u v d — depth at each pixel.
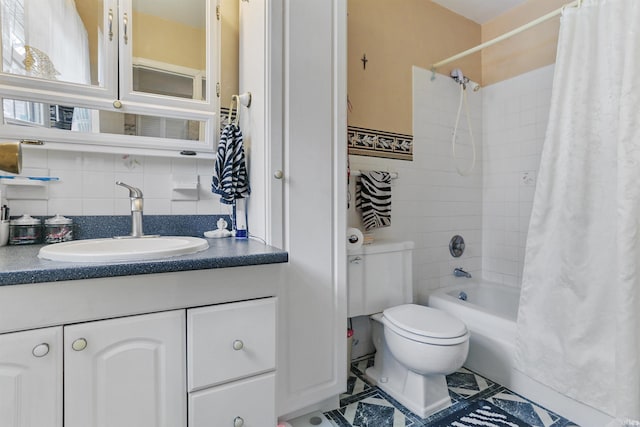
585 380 1.36
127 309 0.91
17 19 1.21
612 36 1.38
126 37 1.37
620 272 1.24
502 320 1.71
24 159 1.27
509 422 1.41
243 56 1.58
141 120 1.43
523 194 2.35
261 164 1.35
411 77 2.24
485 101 2.59
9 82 1.18
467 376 1.78
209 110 1.54
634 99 1.26
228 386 1.05
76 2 1.30
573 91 1.49
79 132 1.31
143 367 0.93
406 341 1.46
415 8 2.27
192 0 1.52
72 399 0.85
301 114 1.36
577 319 1.40
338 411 1.49
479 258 2.60
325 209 1.42
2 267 0.82
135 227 1.33
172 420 0.97
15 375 0.80
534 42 2.28
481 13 2.49
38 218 1.29
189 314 0.99
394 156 2.16
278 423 1.29
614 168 1.34
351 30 1.98
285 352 1.31
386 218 2.02
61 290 0.84
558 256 1.48
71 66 1.29
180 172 1.54
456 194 2.47
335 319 1.44
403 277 1.91
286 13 1.33
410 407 1.50
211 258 1.00
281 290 1.30
